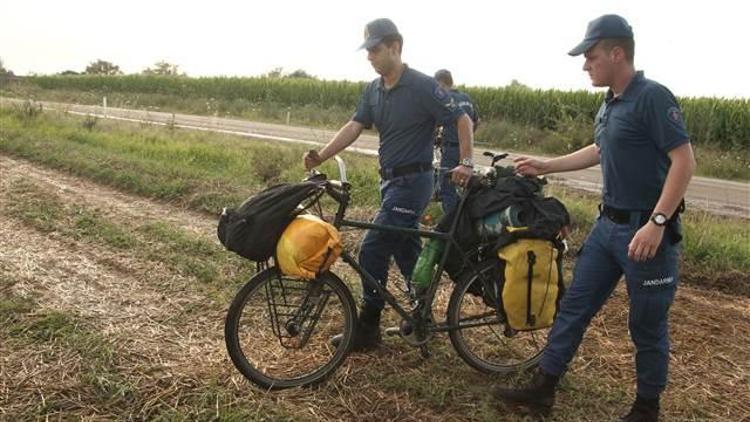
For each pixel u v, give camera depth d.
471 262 3.90
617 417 3.60
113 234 6.34
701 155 17.52
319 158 4.22
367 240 4.04
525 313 3.70
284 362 3.93
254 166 10.12
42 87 46.19
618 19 3.16
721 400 3.84
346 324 3.82
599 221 3.46
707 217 8.38
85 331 4.15
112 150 12.14
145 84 41.19
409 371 3.95
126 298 4.84
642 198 3.22
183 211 7.91
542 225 3.65
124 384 3.52
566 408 3.66
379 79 4.13
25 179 8.87
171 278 5.29
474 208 3.77
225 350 4.06
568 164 3.78
